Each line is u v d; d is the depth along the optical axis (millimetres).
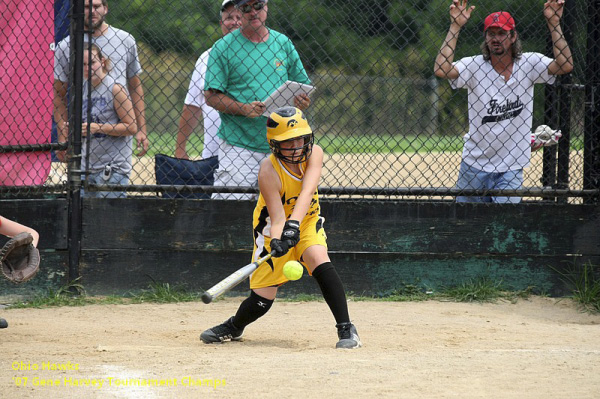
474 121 24203
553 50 23719
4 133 22234
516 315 21484
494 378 13328
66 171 24906
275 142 16141
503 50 23531
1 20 21922
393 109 56781
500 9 33812
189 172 24062
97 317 20844
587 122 23500
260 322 20469
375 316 21016
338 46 50281
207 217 23047
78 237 22891
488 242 23266
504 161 24156
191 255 23234
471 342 17812
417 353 15750
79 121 22641
